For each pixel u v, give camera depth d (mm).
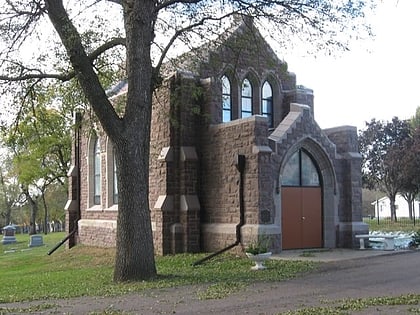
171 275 15047
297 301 10453
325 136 20859
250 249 15891
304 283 12828
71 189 28188
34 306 11258
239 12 17109
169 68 20953
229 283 13195
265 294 11445
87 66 14352
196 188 20828
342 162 21234
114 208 24562
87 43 16469
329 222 20812
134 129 14625
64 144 36375
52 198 64000
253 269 15641
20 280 17688
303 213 20453
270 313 9273
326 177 20938
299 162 20547
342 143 21406
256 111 22828
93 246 25562
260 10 16750
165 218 20422
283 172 19734
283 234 19875
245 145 18953
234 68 20219
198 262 17484
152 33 16031
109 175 25266
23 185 47312
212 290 12250
